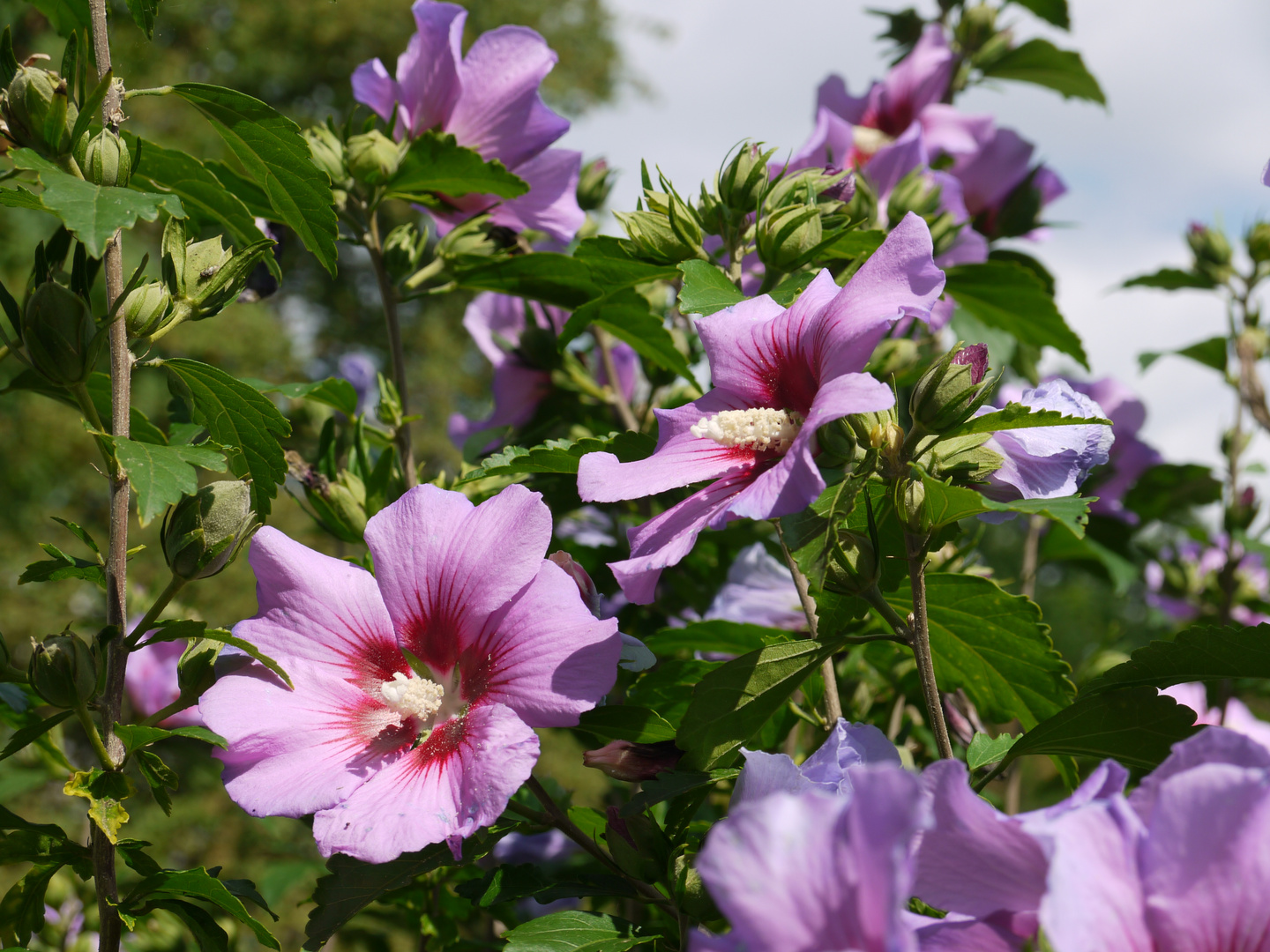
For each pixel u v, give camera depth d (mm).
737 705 510
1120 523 885
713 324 520
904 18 940
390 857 471
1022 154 833
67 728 1374
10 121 500
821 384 484
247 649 492
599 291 636
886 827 394
